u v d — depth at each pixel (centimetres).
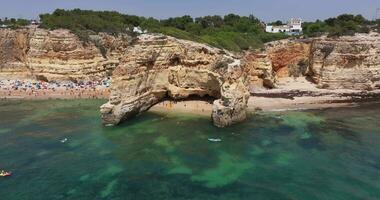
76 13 13788
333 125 7069
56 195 4416
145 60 7712
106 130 6769
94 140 6234
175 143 6112
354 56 9738
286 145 6016
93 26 11681
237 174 4991
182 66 8225
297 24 18838
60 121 7288
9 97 9069
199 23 13575
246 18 15538
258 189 4575
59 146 5953
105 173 5012
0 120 7306
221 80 7531
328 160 5428
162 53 8062
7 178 4822
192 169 5147
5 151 5709
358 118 7556
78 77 10319
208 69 7975
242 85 7394
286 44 11025
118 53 11644
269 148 5884
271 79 9694
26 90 9575
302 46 10994
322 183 4734
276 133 6588
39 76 10481
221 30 12681
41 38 10550
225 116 6888
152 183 4741
